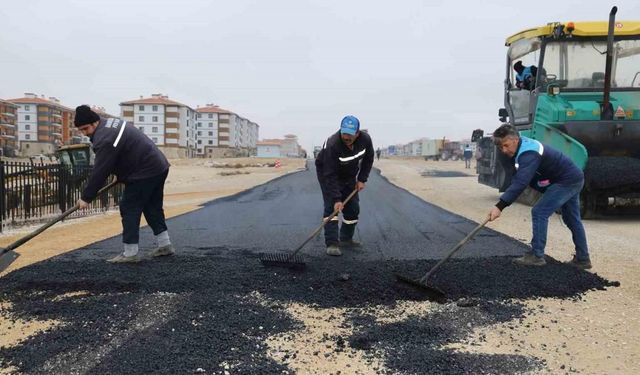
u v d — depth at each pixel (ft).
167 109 309.22
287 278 14.75
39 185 32.71
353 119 16.76
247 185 68.54
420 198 41.45
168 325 11.14
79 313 11.89
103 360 9.46
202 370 9.09
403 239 21.52
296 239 21.98
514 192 14.26
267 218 29.78
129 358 9.53
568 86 28.76
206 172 112.78
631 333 10.69
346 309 12.35
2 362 9.45
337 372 9.08
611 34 25.88
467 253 18.19
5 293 13.44
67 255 18.47
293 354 9.81
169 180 86.48
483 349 10.02
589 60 28.73
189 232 24.36
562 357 9.62
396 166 120.47
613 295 13.12
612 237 21.44
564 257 17.46
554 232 22.95
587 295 13.15
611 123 26.71
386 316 11.88
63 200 33.60
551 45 29.01
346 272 15.24
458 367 9.25
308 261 16.98
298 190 53.98
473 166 117.29
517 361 9.46
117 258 16.76
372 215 29.89
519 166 14.58
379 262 16.57
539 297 13.02
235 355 9.71
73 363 9.37
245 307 12.32
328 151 17.52
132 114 309.42
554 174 15.15
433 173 86.53
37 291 13.61
